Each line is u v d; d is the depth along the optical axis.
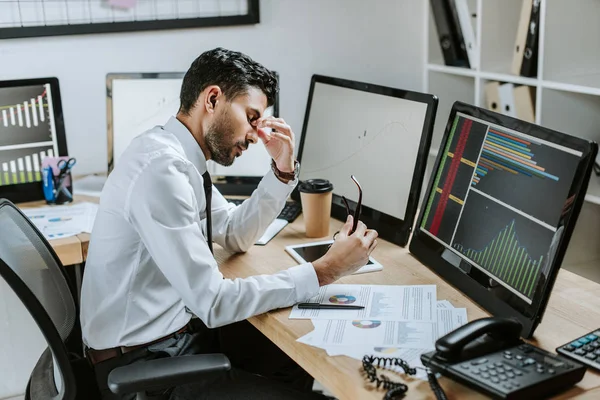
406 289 1.80
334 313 1.68
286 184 2.04
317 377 1.50
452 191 1.89
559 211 1.53
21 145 2.50
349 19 2.91
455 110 1.93
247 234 2.04
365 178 2.24
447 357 1.36
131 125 2.60
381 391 1.36
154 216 1.67
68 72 2.63
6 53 2.54
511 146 1.70
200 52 2.76
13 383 2.55
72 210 2.42
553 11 2.49
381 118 2.21
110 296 1.79
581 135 2.62
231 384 1.75
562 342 1.52
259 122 1.87
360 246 1.76
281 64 2.87
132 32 2.66
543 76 2.53
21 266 1.70
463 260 1.79
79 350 1.93
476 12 2.91
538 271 1.54
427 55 3.04
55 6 2.55
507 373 1.32
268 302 1.69
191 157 1.85
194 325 1.90
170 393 1.71
